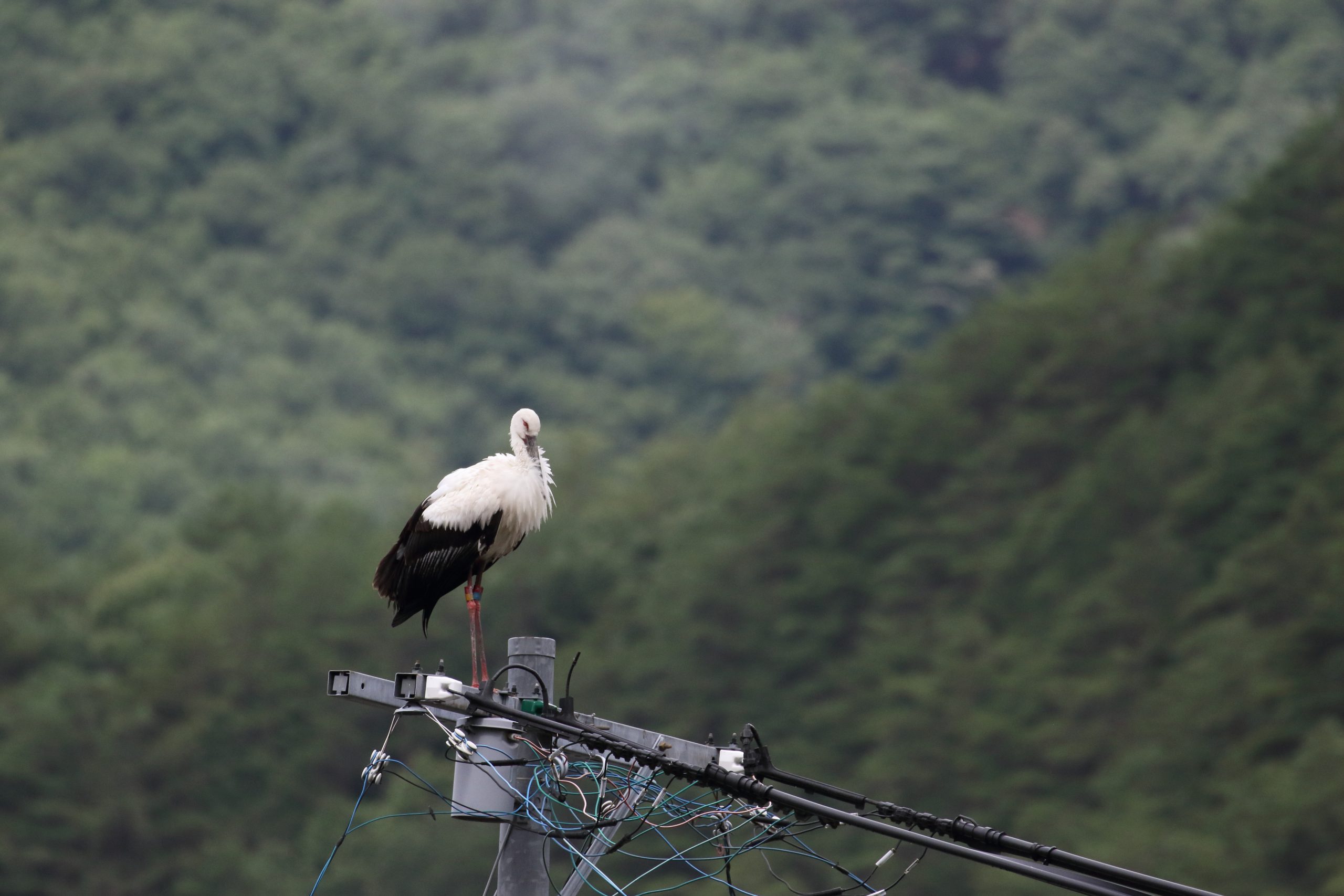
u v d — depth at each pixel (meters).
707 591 61.81
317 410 150.88
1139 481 58.62
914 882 38.88
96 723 58.53
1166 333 67.56
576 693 59.38
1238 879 36.09
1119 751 46.22
